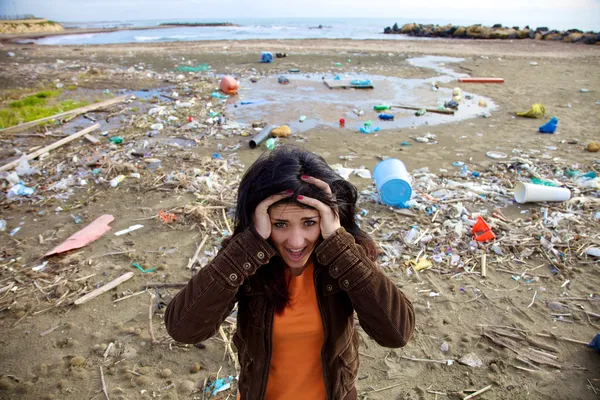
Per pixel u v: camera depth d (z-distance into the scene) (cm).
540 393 329
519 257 500
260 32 5109
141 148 874
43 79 1659
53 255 512
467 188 675
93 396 329
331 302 170
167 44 3042
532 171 745
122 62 2117
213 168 761
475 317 411
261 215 152
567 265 484
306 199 146
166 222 582
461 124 1084
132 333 391
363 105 1281
